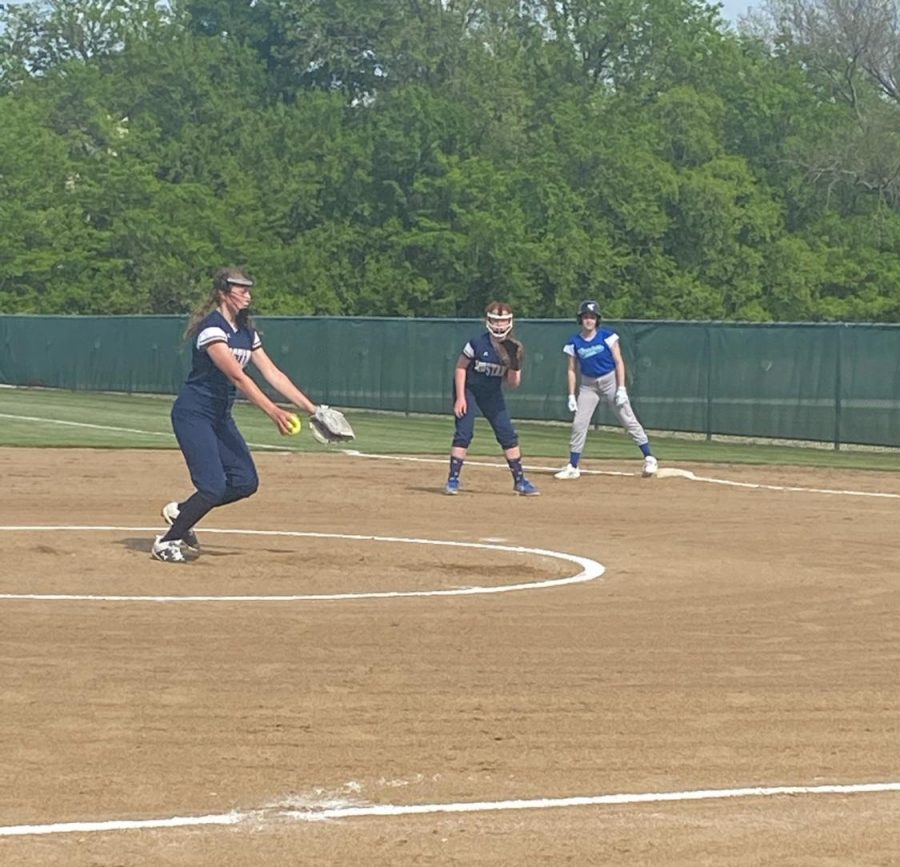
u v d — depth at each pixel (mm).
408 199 66312
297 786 7480
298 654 10117
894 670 10023
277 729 8398
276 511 18562
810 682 9648
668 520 18219
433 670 9758
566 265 60531
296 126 73125
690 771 7820
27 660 9773
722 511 19250
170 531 13906
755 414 31500
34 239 68250
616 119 67500
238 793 7363
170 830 6848
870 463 26969
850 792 7520
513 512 18859
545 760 7957
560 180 63281
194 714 8641
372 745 8148
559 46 80750
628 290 61594
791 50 81312
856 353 29844
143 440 29250
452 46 83500
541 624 11289
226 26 96375
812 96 74125
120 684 9242
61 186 70812
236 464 14094
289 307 64188
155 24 87500
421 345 38375
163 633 10656
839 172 70500
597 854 6609
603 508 19422
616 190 62312
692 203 62406
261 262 66938
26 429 31891
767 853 6648
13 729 8289
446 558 14555
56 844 6648
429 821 7012
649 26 80688
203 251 67250
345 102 81000
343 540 15727
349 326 40312
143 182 69250
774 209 65312
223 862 6469
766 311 64375
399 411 38969
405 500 20031
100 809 7109
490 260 61812
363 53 91750
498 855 6582
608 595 12617
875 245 68312
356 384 40156
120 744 8078
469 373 20703
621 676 9703
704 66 77375
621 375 23094
